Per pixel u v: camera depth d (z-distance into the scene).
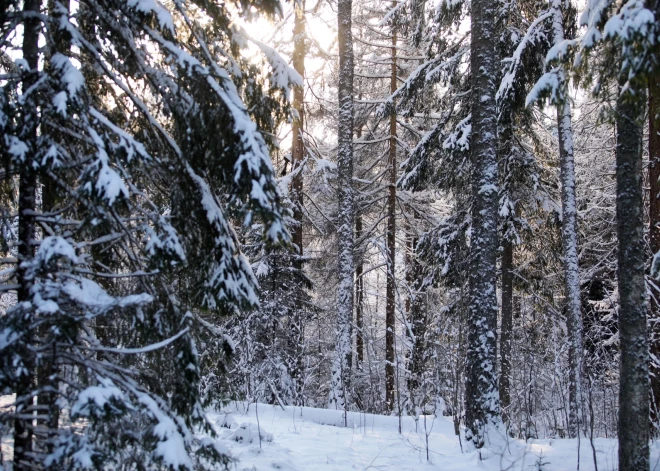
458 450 7.36
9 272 3.67
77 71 3.64
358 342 17.20
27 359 3.20
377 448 7.32
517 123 11.77
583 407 8.60
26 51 4.07
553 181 12.80
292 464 6.10
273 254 11.92
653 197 9.06
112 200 3.41
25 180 3.96
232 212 4.72
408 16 12.91
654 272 6.07
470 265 8.09
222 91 4.14
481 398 7.55
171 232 4.00
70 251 3.22
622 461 5.27
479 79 8.23
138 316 4.03
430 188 14.28
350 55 12.99
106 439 3.54
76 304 3.23
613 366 10.59
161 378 4.27
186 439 3.88
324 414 9.39
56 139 4.13
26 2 4.07
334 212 16.28
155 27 4.53
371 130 16.52
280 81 5.00
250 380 10.90
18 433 3.44
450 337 12.46
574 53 5.73
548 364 14.67
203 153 4.47
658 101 5.43
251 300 4.53
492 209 8.02
